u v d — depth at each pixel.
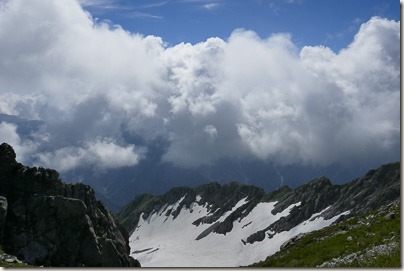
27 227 94.69
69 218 100.25
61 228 98.50
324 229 62.25
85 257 99.38
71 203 100.88
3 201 91.88
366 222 53.72
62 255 96.19
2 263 69.62
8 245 89.62
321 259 45.19
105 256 104.88
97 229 110.81
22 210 96.81
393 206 54.44
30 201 98.69
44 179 105.25
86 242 100.81
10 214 95.25
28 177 102.81
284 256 52.84
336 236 52.06
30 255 89.88
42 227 95.88
